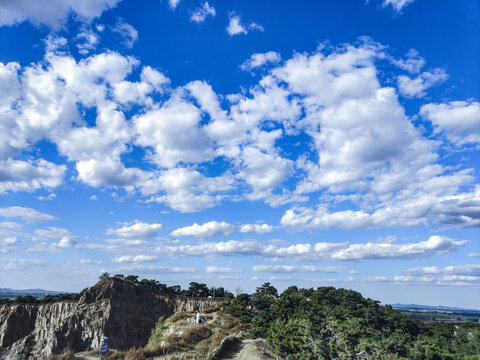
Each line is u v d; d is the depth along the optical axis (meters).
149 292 114.56
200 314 71.50
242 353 41.53
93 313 96.44
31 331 97.81
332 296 75.06
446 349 38.78
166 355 40.34
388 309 68.00
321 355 35.44
